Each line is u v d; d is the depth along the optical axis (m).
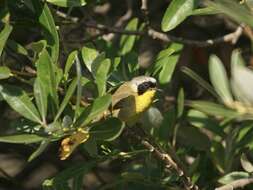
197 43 11.97
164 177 10.39
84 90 9.93
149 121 10.50
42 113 8.00
